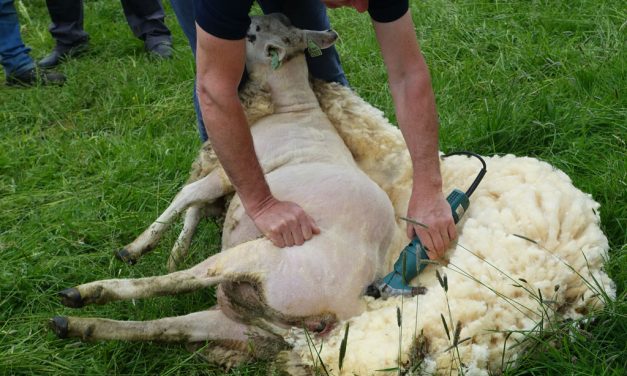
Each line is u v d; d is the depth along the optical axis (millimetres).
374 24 2828
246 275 2668
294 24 3721
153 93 5336
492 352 2537
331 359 2566
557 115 4145
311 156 3154
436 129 2865
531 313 2619
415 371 2488
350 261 2715
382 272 2834
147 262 3406
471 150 4027
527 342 2584
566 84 4457
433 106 2859
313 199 2846
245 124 2631
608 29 4879
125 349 2848
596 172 3643
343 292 2672
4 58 5812
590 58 4668
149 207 3959
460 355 2504
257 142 3246
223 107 2570
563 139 3961
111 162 4371
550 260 2730
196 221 3447
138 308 3066
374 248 2822
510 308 2604
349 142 3439
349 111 3459
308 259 2666
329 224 2785
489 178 3139
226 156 2650
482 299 2621
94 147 4629
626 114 3996
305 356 2621
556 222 2846
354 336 2584
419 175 2867
